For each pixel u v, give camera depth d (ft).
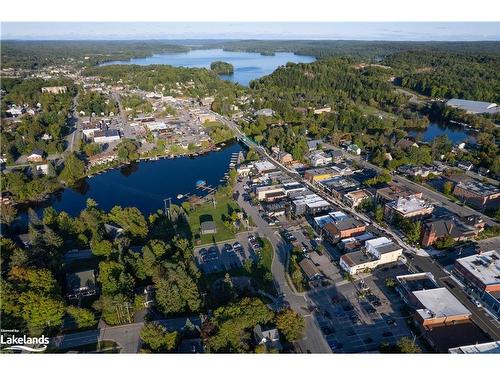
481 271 354.95
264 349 273.33
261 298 346.74
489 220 485.56
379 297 349.82
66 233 440.86
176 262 368.89
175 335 282.97
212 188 605.73
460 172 632.38
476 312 331.77
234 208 524.93
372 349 291.99
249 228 470.39
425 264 397.60
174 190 605.73
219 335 279.49
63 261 381.60
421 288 348.38
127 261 365.81
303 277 375.04
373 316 326.24
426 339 300.61
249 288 355.56
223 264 398.62
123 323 317.22
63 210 549.13
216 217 500.33
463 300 346.54
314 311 331.57
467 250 420.77
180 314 325.83
